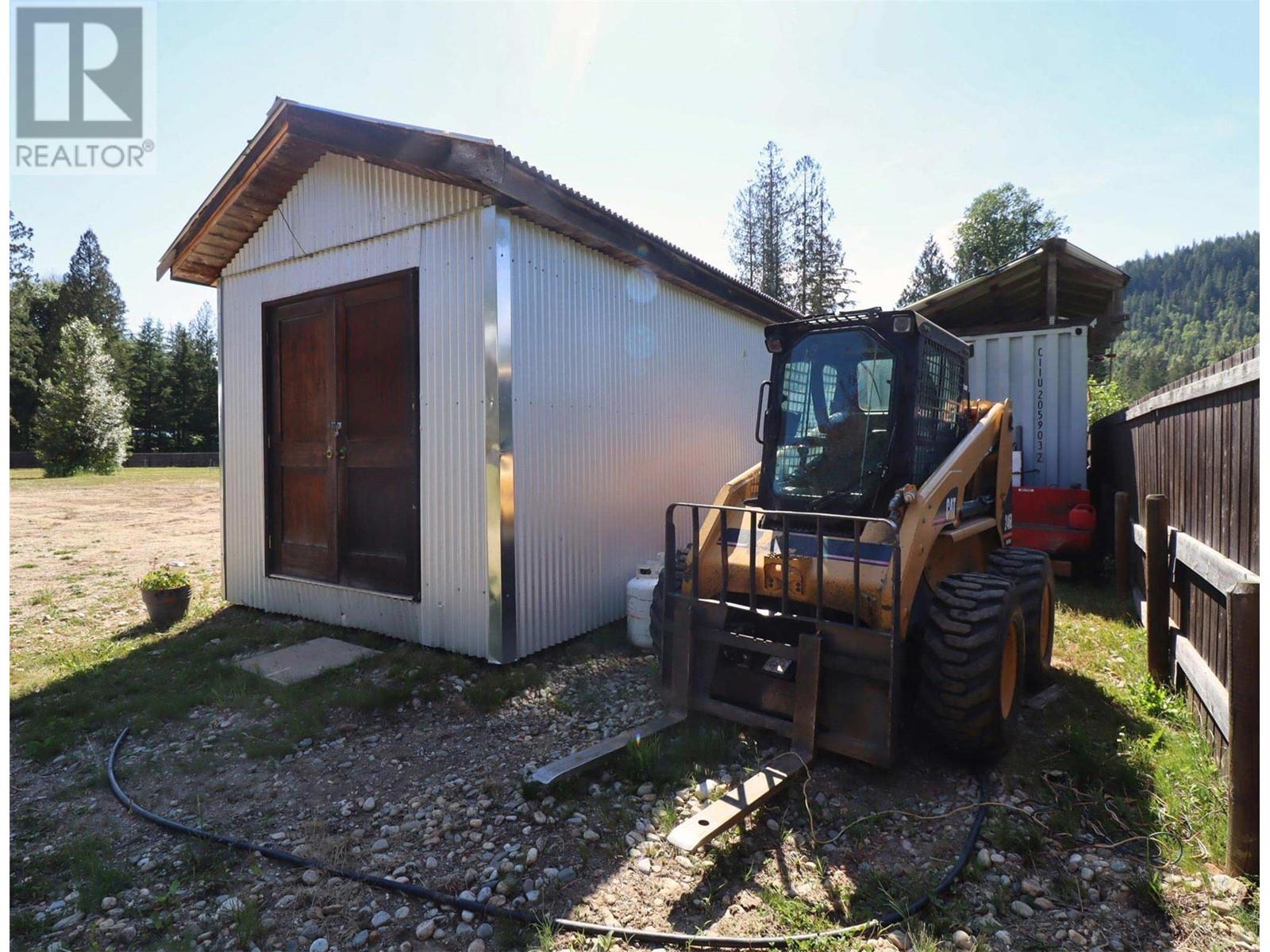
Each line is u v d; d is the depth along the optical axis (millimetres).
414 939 2225
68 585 7570
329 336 5859
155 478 26078
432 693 4289
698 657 3691
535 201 4727
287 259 6156
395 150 4656
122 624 6039
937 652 3109
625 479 6125
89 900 2414
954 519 3787
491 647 4770
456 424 4965
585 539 5602
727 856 2625
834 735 3162
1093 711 3867
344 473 5766
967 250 34812
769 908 2350
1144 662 4562
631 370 6207
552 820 2902
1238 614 2430
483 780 3256
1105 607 6066
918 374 3596
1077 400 8703
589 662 4922
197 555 9570
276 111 5191
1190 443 3908
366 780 3305
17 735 3879
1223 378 3201
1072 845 2668
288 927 2301
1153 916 2279
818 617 3188
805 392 3893
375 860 2648
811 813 2824
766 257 30578
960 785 3129
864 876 2506
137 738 3830
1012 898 2387
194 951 2178
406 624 5320
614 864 2604
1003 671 3217
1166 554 4078
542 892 2430
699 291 7160
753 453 8562
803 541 3541
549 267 5219
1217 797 2852
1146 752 3295
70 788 3295
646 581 5227
